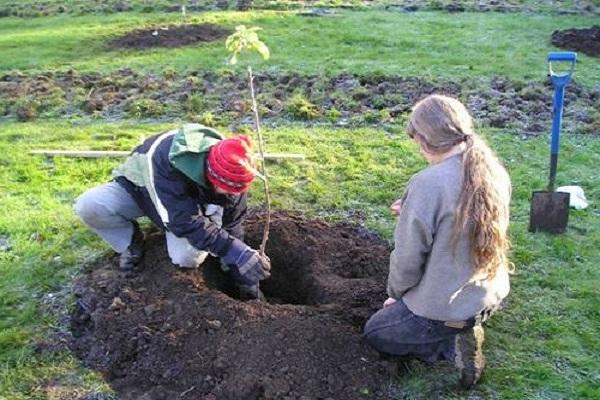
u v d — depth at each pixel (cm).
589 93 867
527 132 757
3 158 710
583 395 389
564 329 442
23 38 1212
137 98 887
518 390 394
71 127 811
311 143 739
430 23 1260
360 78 936
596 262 515
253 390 379
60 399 393
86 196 463
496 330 443
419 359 412
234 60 438
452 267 356
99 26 1291
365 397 381
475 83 909
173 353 406
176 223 411
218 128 792
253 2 1457
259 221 539
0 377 410
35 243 546
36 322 457
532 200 550
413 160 695
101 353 421
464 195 340
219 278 486
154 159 422
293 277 506
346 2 1455
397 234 361
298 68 996
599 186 633
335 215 589
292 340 400
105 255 524
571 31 1131
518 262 514
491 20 1273
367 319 434
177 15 1369
